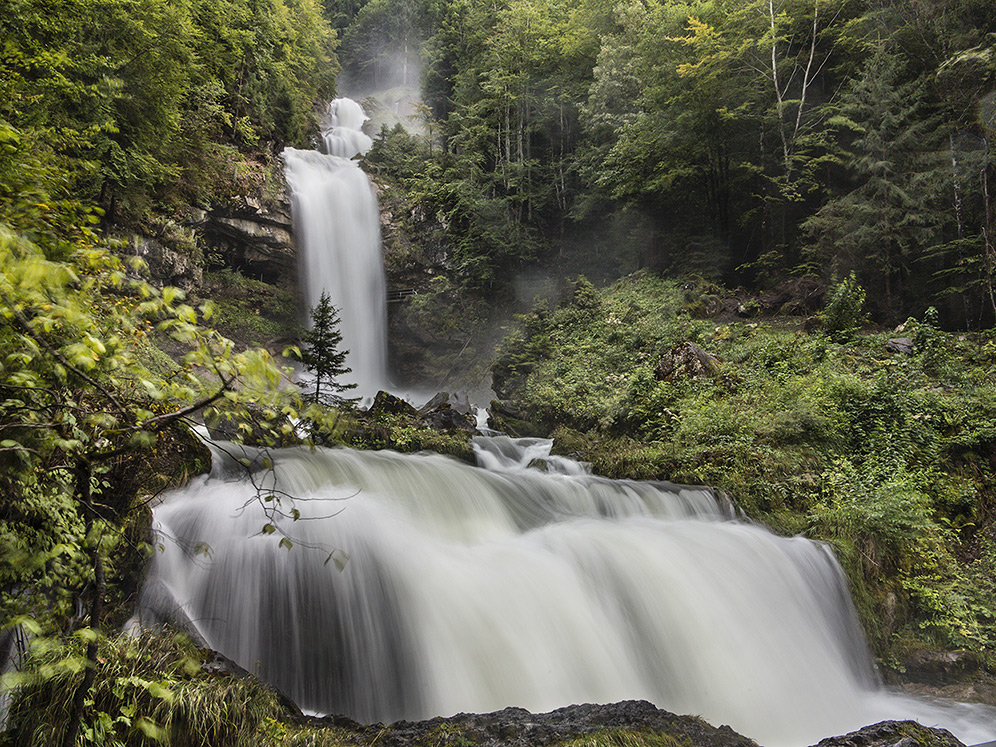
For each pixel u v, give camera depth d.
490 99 36.16
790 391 12.95
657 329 19.70
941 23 21.44
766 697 7.25
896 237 20.44
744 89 25.36
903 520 9.48
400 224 32.78
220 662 5.32
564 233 33.00
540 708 6.43
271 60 32.56
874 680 8.28
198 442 8.01
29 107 12.09
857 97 22.36
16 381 2.14
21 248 2.12
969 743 6.64
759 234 27.41
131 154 19.30
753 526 9.73
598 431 15.61
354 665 6.48
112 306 2.81
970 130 20.25
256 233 26.78
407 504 9.06
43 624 3.58
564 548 8.37
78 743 3.66
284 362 25.31
